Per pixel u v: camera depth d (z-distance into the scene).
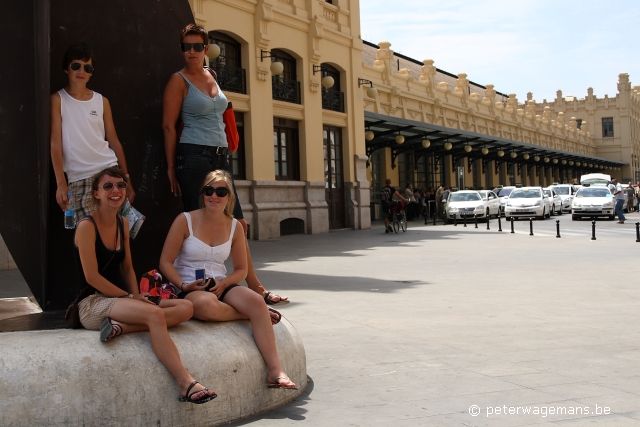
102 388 3.81
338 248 17.97
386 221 24.64
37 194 5.23
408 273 12.18
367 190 28.47
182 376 3.97
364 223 28.16
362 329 7.14
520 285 10.49
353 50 27.94
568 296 9.35
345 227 27.50
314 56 25.14
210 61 20.81
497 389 4.87
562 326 7.24
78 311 4.22
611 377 5.17
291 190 23.92
